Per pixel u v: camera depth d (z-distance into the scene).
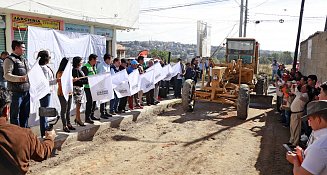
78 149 6.15
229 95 9.80
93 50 9.02
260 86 13.45
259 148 6.71
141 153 6.15
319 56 11.15
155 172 5.21
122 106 8.73
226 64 10.81
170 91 14.16
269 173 5.31
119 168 5.34
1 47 11.68
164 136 7.41
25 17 12.44
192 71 12.66
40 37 6.90
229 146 6.77
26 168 2.17
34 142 2.25
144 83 9.28
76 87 6.77
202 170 5.36
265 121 9.41
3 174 2.05
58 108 7.24
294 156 2.37
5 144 2.06
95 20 15.89
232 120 9.40
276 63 22.02
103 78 7.15
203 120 9.28
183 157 5.98
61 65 6.20
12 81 5.24
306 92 6.39
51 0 13.09
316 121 2.26
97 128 7.12
